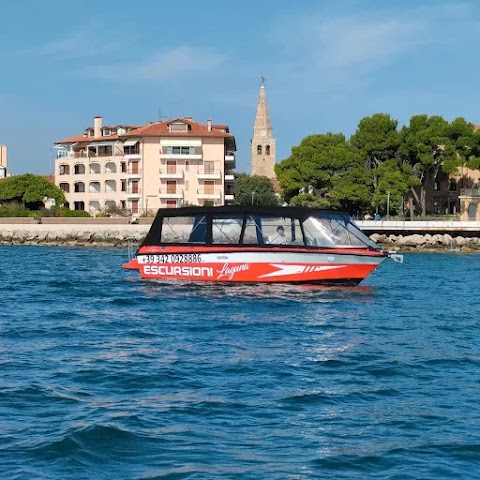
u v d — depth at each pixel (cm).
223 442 1502
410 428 1608
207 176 12556
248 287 4178
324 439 1530
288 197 12262
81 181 13188
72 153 13562
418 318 3303
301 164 11756
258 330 2866
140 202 12600
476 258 8625
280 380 2017
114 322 3038
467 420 1667
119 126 13525
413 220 11244
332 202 11719
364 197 11394
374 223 10406
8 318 3150
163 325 2969
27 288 4381
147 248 4428
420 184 11669
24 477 1306
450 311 3572
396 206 11281
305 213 4188
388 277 5612
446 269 6638
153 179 12569
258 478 1319
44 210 11856
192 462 1391
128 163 12656
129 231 10862
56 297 3916
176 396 1836
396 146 11719
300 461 1403
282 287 4181
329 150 11738
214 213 4294
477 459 1424
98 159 13075
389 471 1361
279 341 2628
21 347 2469
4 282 4772
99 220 11156
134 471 1344
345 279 4181
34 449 1433
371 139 11662
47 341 2591
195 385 1947
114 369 2119
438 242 10344
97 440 1486
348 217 4262
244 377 2044
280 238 4194
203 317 3192
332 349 2491
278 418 1667
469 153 11425
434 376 2106
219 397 1828
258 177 15262
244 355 2355
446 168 11294
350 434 1564
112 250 9656
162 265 4400
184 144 12550
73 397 1811
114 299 3756
